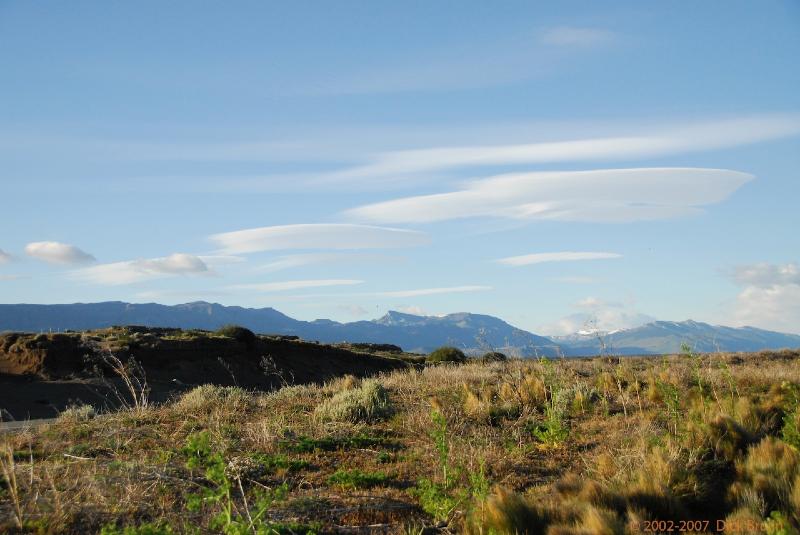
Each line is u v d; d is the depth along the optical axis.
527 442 10.67
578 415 12.66
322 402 14.74
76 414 14.91
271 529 5.70
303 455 10.01
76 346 33.56
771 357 28.19
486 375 18.22
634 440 9.59
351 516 7.18
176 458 9.56
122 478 8.10
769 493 7.14
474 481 7.21
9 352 32.31
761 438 9.12
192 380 35.53
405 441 10.88
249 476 8.54
